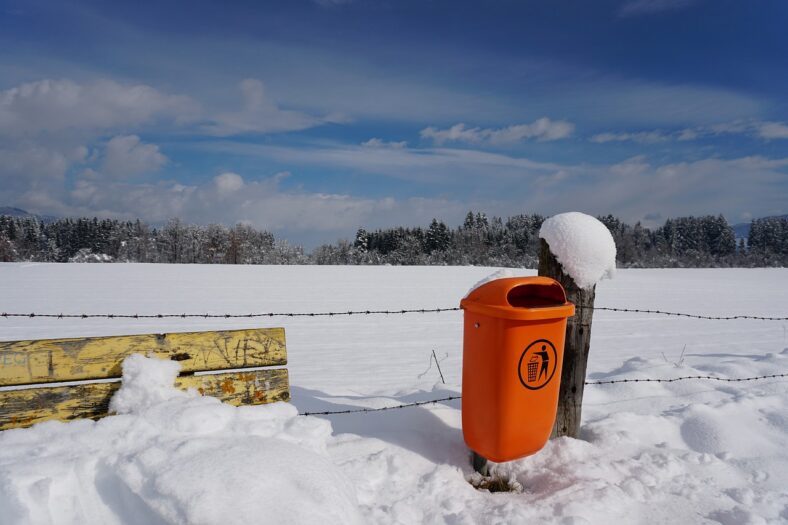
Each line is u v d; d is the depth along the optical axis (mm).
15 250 74312
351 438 3105
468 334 2924
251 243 80000
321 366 7840
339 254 81750
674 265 78688
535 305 2977
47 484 1936
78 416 2490
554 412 2922
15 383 2396
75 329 10734
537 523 2408
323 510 1977
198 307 14656
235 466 2076
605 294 22312
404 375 7250
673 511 2596
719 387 4805
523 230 91938
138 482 2020
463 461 3066
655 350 9344
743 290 25688
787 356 6238
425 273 31484
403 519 2395
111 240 81625
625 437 3418
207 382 2717
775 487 2914
